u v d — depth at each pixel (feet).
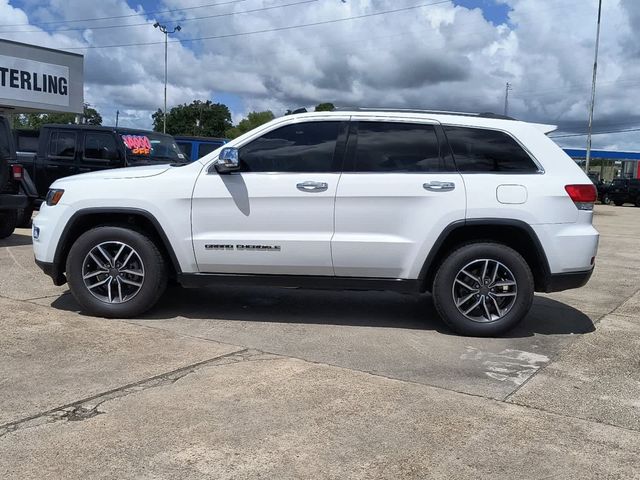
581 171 17.83
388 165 17.67
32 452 10.43
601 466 10.53
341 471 10.11
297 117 18.08
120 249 18.44
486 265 17.54
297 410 12.41
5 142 31.83
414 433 11.54
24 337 16.69
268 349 16.35
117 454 10.44
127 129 39.04
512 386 14.11
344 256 17.54
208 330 17.99
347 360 15.62
